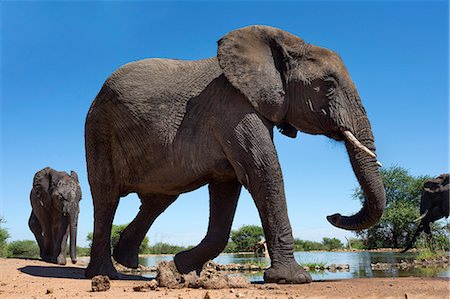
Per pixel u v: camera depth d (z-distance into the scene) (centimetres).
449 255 1853
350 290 657
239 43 896
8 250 3747
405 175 3700
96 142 989
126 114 940
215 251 948
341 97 875
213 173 895
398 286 686
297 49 910
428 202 1847
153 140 916
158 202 1079
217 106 876
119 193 989
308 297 594
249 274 1370
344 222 873
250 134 843
